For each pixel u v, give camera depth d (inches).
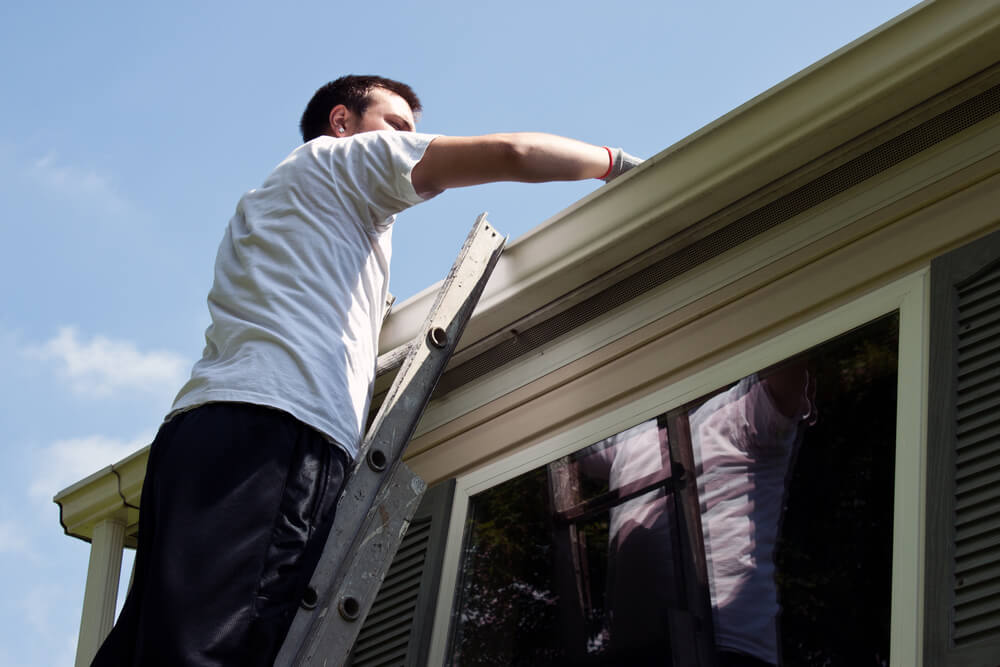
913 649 74.7
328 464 68.4
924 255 92.8
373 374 76.2
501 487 115.3
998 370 79.7
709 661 88.2
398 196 79.4
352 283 75.8
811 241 101.9
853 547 83.4
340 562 67.5
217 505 63.1
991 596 70.6
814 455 89.8
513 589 106.9
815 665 81.3
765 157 100.9
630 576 98.0
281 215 77.2
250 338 70.7
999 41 90.3
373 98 100.5
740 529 91.7
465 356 125.7
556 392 117.0
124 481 156.6
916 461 81.6
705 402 100.7
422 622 109.0
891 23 94.7
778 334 99.3
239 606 60.7
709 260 109.2
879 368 89.5
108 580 153.1
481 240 91.1
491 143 81.6
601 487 105.9
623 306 115.0
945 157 96.0
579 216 113.7
